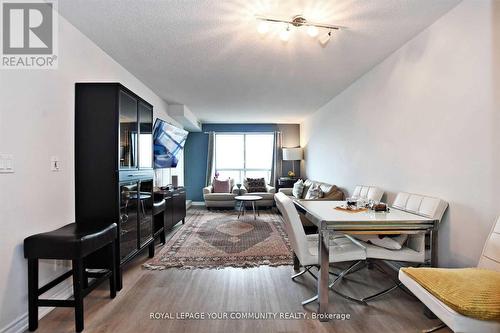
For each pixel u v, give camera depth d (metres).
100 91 2.23
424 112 2.36
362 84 3.56
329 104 4.93
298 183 5.76
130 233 2.54
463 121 1.95
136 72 3.45
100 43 2.62
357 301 2.11
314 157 5.95
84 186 2.24
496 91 1.71
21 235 1.74
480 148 1.82
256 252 3.29
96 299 2.15
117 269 2.27
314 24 2.28
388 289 2.24
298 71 3.42
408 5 2.02
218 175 7.18
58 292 2.10
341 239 2.44
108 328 1.76
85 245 1.75
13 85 1.70
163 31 2.40
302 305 2.07
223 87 4.11
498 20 1.69
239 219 5.29
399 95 2.73
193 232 4.30
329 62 3.11
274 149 7.29
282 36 2.35
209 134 7.26
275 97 4.69
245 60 3.06
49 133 1.98
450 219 2.07
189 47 2.73
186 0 1.95
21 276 1.74
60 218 2.09
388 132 2.94
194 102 5.07
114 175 2.23
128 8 2.04
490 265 1.54
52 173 2.01
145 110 2.96
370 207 2.43
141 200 2.81
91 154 2.24
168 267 2.83
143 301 2.12
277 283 2.45
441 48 2.16
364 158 3.51
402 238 2.14
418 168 2.44
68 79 2.20
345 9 2.08
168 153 5.02
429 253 2.06
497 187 1.71
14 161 1.69
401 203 2.48
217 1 1.97
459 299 1.22
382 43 2.63
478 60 1.83
